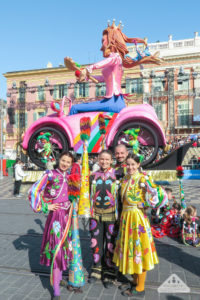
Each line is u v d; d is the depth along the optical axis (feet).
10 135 111.04
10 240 16.11
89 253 13.62
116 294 9.64
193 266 12.02
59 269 9.23
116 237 10.59
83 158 10.51
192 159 57.41
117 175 11.15
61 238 9.36
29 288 10.17
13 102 111.14
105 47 33.19
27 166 63.16
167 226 16.63
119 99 33.42
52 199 9.63
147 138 31.65
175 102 98.63
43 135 32.58
